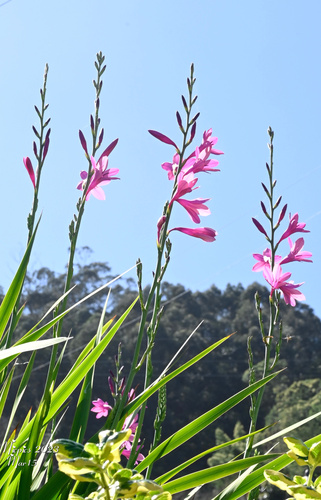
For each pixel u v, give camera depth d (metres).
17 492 1.42
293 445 1.01
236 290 37.72
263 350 34.69
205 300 37.03
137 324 32.69
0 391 1.75
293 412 28.19
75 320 33.44
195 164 1.78
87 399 1.73
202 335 35.56
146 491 0.92
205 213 1.78
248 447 1.57
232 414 31.95
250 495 1.56
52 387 1.63
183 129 1.73
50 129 1.90
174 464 28.81
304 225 1.95
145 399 1.50
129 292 34.72
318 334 34.69
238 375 33.59
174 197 1.71
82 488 1.43
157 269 1.63
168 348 33.50
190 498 1.57
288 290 1.82
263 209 1.91
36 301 33.91
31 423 1.56
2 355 1.13
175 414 31.83
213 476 1.42
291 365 33.41
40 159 1.86
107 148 1.90
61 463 0.88
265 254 1.92
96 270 35.69
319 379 30.45
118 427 1.48
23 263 1.52
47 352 27.86
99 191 1.95
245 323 35.75
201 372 33.84
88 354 1.68
